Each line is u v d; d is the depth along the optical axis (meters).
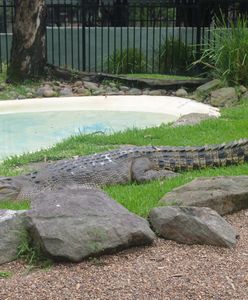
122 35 15.83
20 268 4.33
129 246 4.53
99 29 15.70
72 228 4.38
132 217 4.63
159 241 4.71
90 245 4.34
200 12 14.94
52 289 3.99
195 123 9.51
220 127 8.92
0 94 13.06
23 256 4.45
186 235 4.66
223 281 4.04
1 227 4.48
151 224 4.86
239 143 6.72
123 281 4.07
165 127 9.32
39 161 7.83
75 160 6.72
